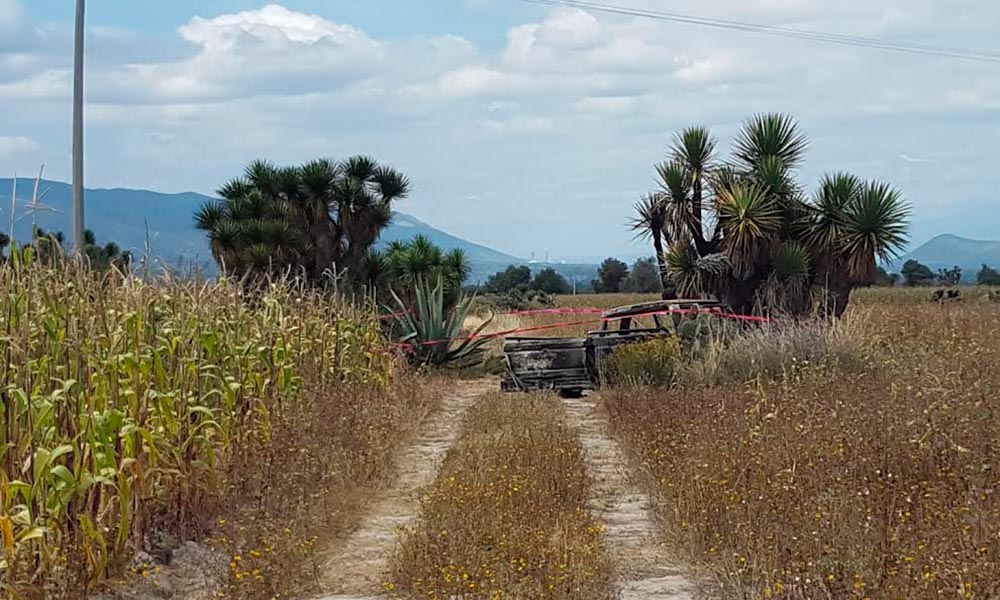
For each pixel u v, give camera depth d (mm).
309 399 13688
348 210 25344
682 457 11422
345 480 11273
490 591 7473
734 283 22078
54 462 8000
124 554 8297
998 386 13203
